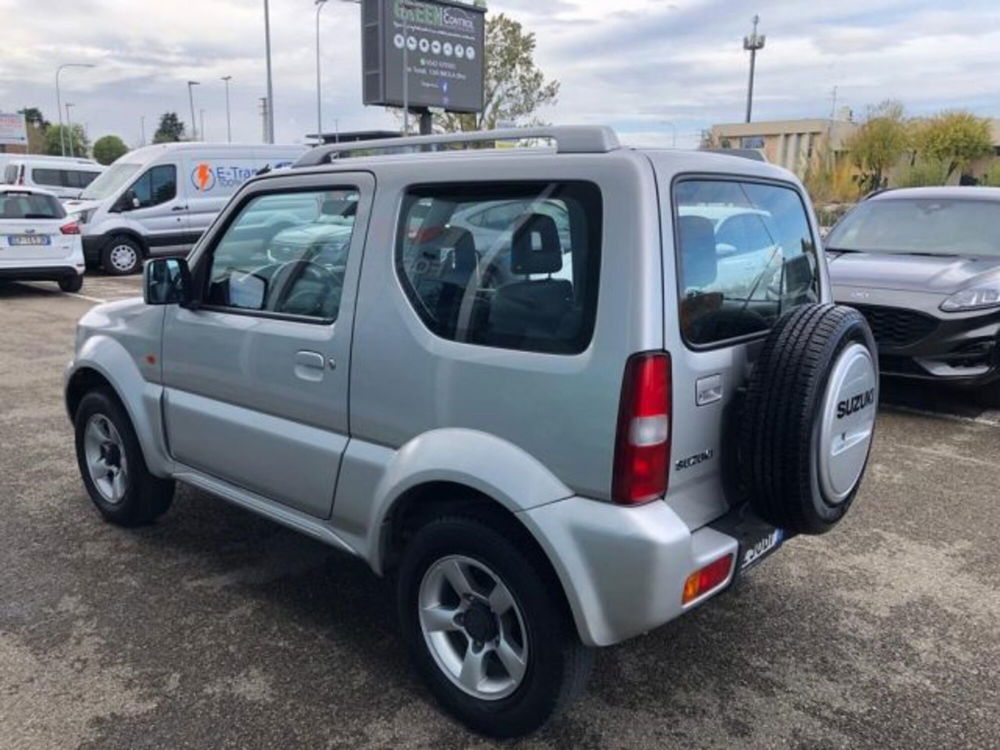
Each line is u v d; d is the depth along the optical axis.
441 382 2.71
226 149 16.98
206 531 4.35
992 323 6.22
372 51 27.91
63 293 13.54
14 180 21.47
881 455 5.62
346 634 3.37
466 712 2.79
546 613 2.54
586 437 2.40
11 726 2.78
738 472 2.75
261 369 3.32
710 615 3.55
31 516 4.51
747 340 2.84
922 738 2.79
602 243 2.40
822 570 3.98
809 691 3.04
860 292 6.56
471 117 32.69
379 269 2.90
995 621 3.54
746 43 42.69
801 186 3.42
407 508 2.93
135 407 3.95
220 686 3.02
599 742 2.75
